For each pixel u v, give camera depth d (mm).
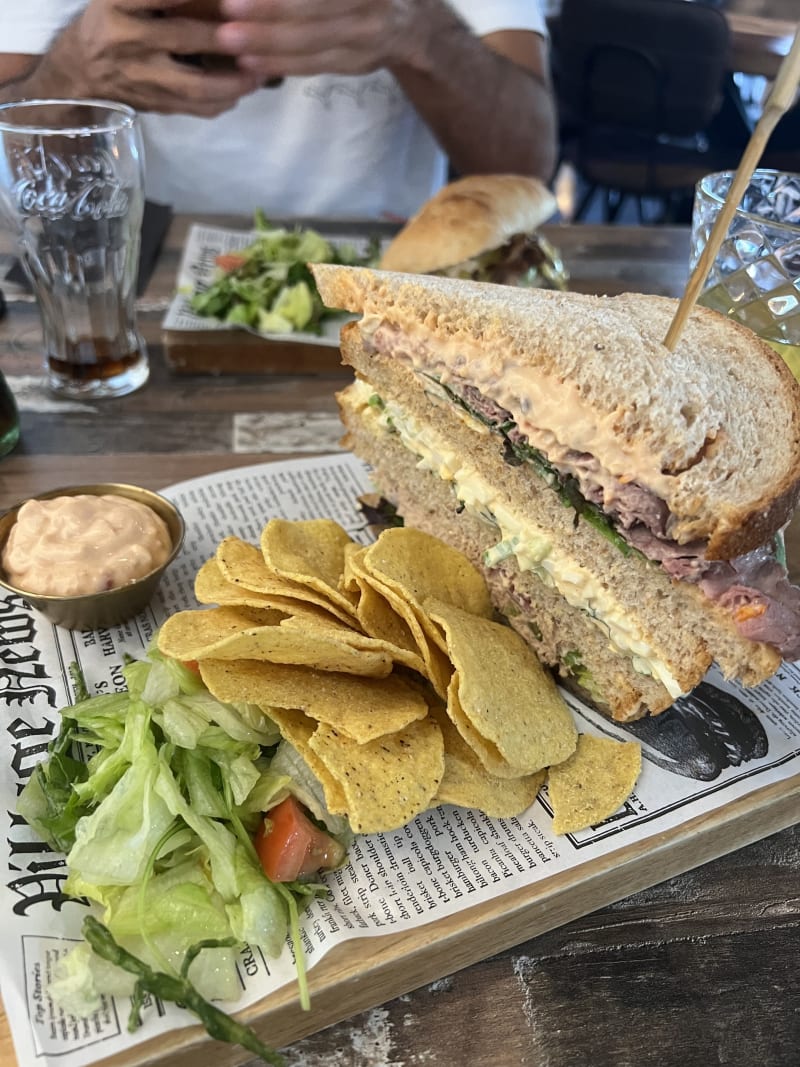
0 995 216
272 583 300
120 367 486
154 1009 212
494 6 763
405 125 779
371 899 243
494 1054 219
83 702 284
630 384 277
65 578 314
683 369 286
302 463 440
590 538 313
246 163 764
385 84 746
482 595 351
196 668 283
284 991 219
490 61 731
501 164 779
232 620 294
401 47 648
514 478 335
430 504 389
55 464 428
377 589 293
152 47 576
